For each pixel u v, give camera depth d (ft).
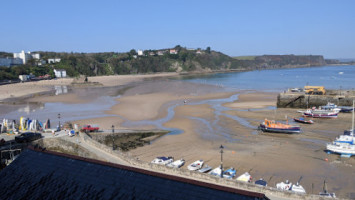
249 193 46.91
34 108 299.17
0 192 61.72
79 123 223.92
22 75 635.66
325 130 201.36
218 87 481.05
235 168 136.15
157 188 51.11
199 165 136.26
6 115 263.29
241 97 359.46
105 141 175.32
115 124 221.66
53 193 56.85
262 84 526.98
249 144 172.76
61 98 370.94
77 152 141.79
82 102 335.47
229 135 192.44
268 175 128.16
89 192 54.49
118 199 51.16
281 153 155.94
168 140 182.91
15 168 67.31
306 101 284.61
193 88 468.75
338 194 109.70
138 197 50.34
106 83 602.03
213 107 291.17
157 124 223.71
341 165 138.41
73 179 58.44
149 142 179.63
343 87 428.56
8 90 462.60
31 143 149.59
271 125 198.70
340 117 240.73
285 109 280.72
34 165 65.98
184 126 216.74
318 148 163.53
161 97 364.58
